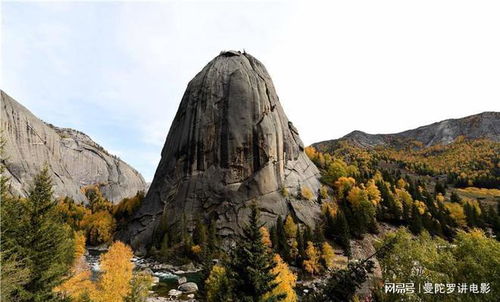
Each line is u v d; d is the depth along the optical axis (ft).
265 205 273.75
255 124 323.78
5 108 496.64
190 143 323.98
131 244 274.16
